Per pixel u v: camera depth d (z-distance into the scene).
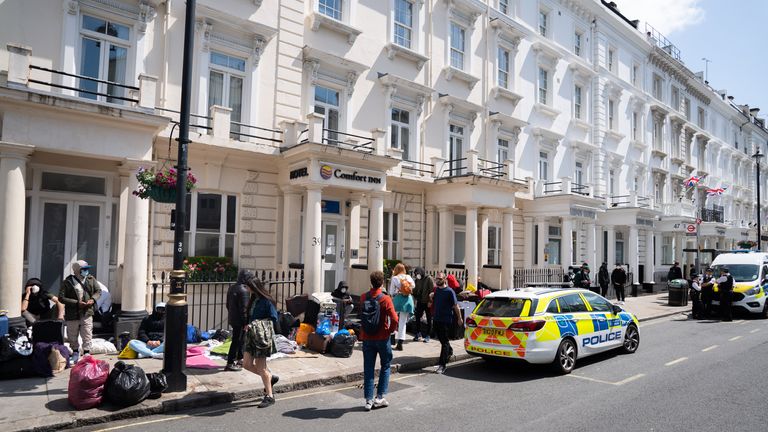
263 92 13.16
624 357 10.26
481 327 8.95
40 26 9.95
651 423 6.01
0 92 8.03
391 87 16.14
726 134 42.81
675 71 33.12
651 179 30.22
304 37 14.17
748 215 45.75
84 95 10.56
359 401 6.97
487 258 19.27
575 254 23.84
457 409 6.59
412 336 11.81
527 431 5.69
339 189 14.55
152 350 8.62
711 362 9.72
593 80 25.50
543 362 8.47
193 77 11.95
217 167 12.25
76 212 10.72
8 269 8.19
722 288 16.72
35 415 5.71
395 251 16.59
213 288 11.80
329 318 10.93
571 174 23.75
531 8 22.14
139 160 9.52
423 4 17.64
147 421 5.94
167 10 11.56
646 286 26.02
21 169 8.47
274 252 13.27
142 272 9.57
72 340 8.07
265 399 6.66
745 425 5.95
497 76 20.20
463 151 18.92
